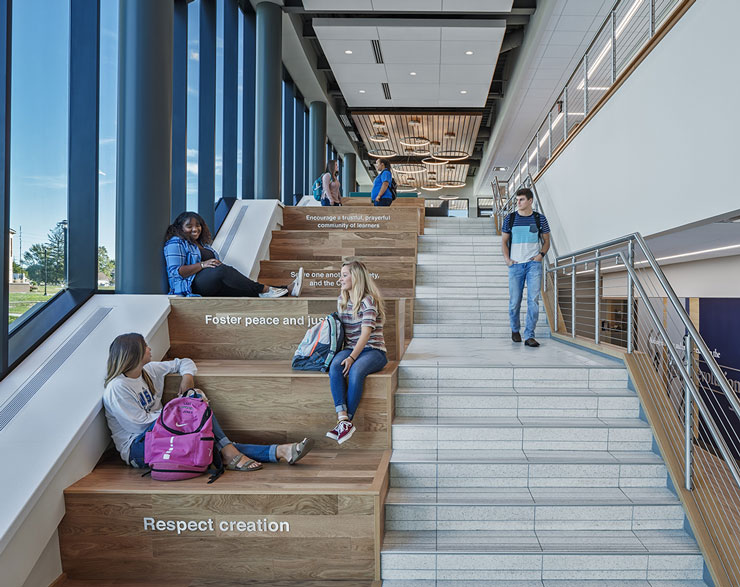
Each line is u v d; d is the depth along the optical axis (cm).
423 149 1878
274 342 388
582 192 683
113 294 397
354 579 259
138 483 267
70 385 296
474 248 757
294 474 283
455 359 408
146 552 260
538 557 259
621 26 926
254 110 891
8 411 273
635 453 321
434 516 283
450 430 327
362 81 1212
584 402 348
